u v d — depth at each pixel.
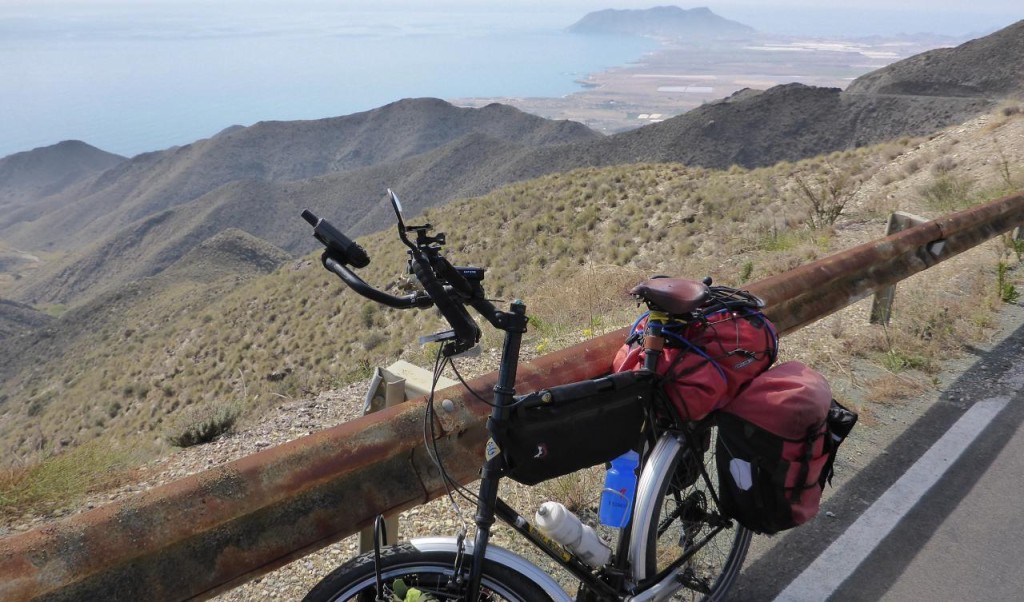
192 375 41.59
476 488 3.94
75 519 2.02
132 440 10.27
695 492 2.86
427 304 1.86
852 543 3.62
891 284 6.04
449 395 2.89
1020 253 8.33
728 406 2.53
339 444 2.49
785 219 16.45
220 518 2.18
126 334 96.50
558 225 32.56
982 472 4.26
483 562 2.15
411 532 3.62
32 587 1.85
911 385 5.34
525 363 3.30
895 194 15.41
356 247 1.76
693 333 2.55
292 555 2.38
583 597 2.63
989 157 16.17
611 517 2.55
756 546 3.61
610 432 2.31
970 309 6.81
